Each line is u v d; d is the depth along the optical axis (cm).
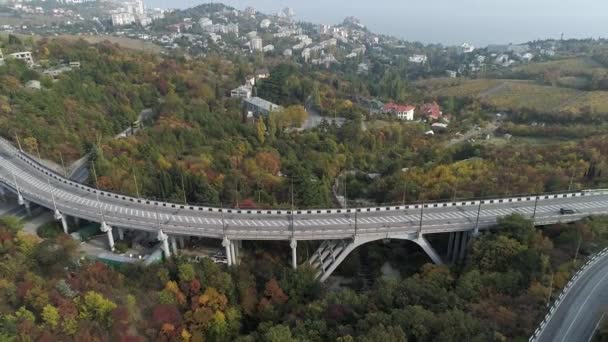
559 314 7550
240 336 8650
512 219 10388
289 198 13588
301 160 17762
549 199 12038
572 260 9212
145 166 14075
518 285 8750
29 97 16162
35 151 14362
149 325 8519
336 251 10950
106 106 18638
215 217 11288
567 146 16138
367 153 19625
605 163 13850
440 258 11394
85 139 15475
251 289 9906
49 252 9250
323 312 8825
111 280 9206
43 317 7431
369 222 11088
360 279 11325
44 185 12556
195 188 13075
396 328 7288
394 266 11794
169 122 18062
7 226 10000
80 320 7806
